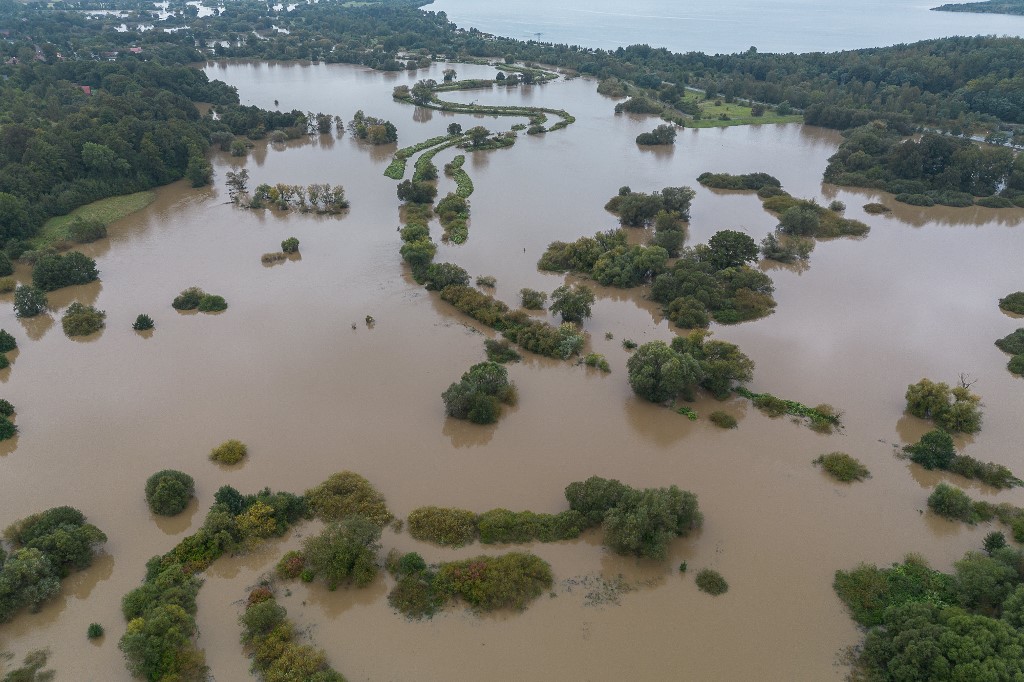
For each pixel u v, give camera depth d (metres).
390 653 45.28
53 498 57.84
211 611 48.16
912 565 51.59
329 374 75.38
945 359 80.38
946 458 61.91
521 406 71.19
